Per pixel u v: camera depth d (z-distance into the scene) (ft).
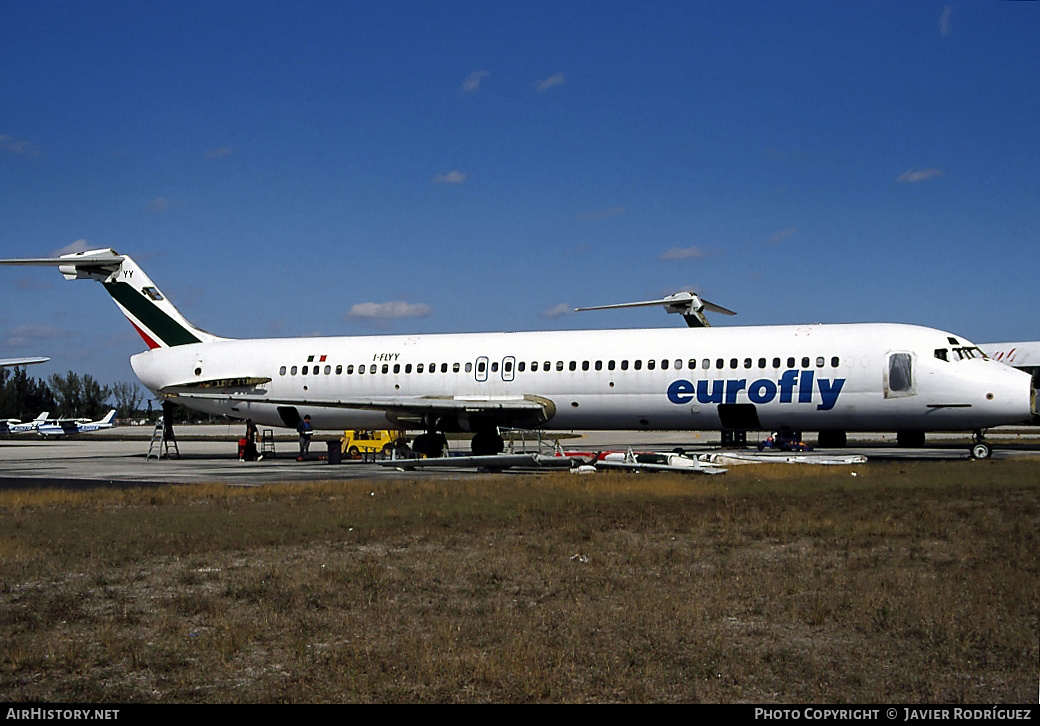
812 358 105.29
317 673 28.04
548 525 56.75
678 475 89.51
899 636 31.35
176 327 141.08
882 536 51.60
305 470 110.73
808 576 40.73
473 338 123.54
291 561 45.98
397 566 44.11
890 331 105.40
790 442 136.56
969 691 26.05
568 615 34.24
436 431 122.01
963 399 100.94
